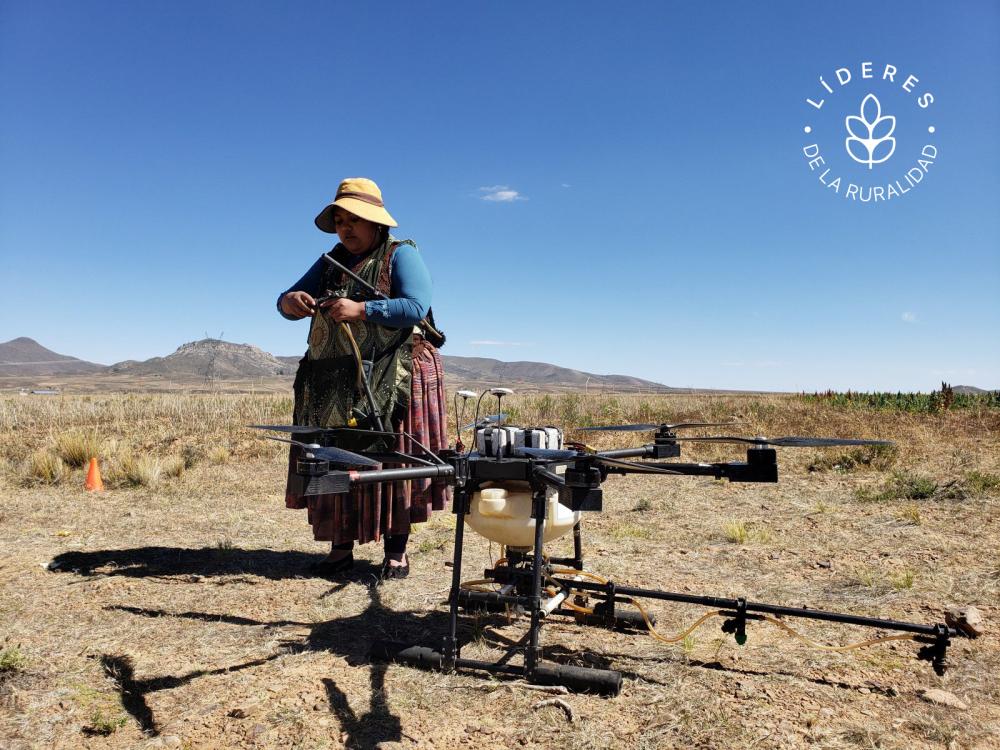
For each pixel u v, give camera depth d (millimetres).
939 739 2650
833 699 2977
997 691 3080
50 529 6156
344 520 4660
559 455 2885
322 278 4781
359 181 4562
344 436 4426
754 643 3646
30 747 2547
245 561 5184
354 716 2762
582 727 2676
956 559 5117
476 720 2742
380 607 4176
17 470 9594
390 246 4461
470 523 3432
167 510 7207
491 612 4039
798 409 17781
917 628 3045
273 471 10031
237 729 2668
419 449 4633
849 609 4168
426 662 3227
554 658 3381
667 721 2738
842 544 5719
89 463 9430
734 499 7883
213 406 16641
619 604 4219
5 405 17188
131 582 4586
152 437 12695
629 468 3027
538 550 3051
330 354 4508
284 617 3984
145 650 3451
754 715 2803
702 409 17062
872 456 9711
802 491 8156
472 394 3217
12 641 3527
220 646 3523
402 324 4203
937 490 7457
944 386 18453
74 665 3238
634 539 6059
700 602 3395
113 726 2666
